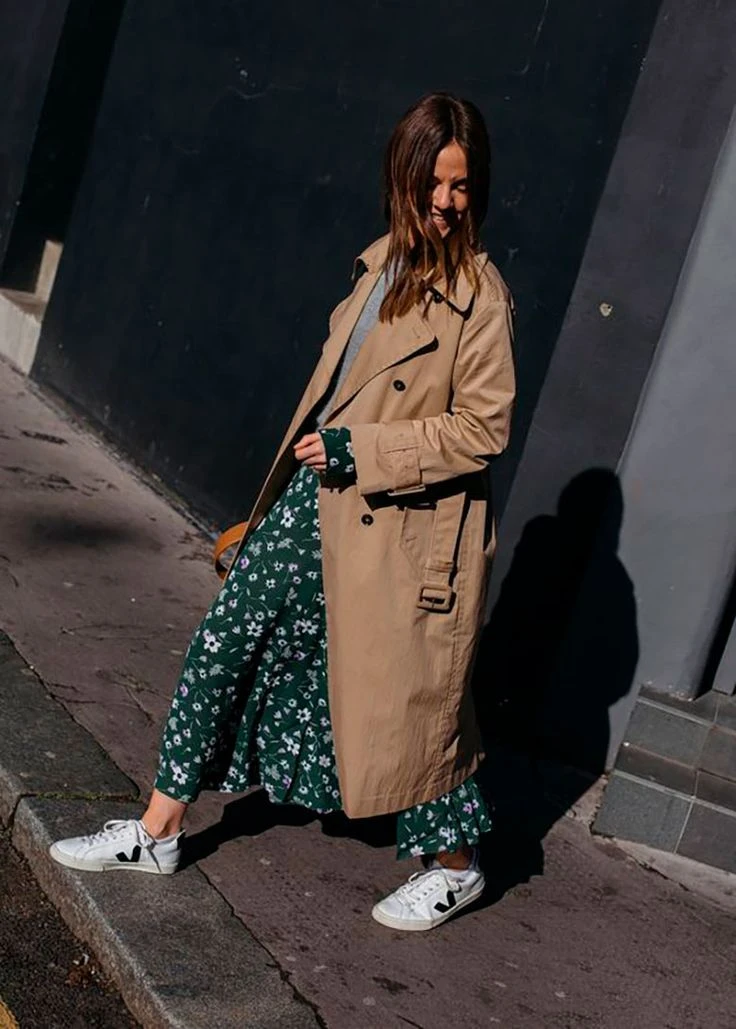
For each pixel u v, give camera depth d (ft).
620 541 14.21
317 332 18.08
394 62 17.61
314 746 11.21
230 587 10.85
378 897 11.70
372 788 10.57
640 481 14.10
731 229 13.51
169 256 21.43
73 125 25.95
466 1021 10.37
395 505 10.43
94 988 10.34
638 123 14.21
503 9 16.06
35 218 26.27
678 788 13.51
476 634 10.77
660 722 13.88
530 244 15.16
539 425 14.66
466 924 11.60
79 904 10.82
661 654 14.21
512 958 11.28
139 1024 10.02
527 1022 10.52
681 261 13.92
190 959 10.31
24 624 15.25
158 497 20.42
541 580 14.74
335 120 18.51
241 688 11.11
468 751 11.09
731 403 13.69
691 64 13.84
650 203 14.06
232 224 20.17
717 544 13.89
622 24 14.56
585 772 14.61
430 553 10.52
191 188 21.22
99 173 23.66
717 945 12.17
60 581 16.65
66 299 23.86
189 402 20.33
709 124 13.73
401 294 10.29
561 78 15.11
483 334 10.27
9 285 26.45
